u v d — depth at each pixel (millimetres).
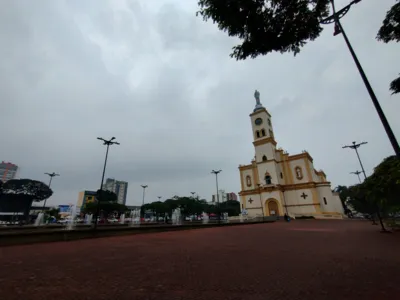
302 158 48375
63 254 7246
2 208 51031
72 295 3525
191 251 7777
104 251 7840
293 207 45938
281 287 3842
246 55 7203
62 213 62438
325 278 4309
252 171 53438
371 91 6258
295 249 8039
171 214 65250
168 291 3703
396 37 7555
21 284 4082
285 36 6598
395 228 16094
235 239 11586
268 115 56062
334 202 52594
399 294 3381
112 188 119625
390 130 5664
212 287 3895
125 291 3709
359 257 6281
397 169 11656
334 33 7156
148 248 8539
